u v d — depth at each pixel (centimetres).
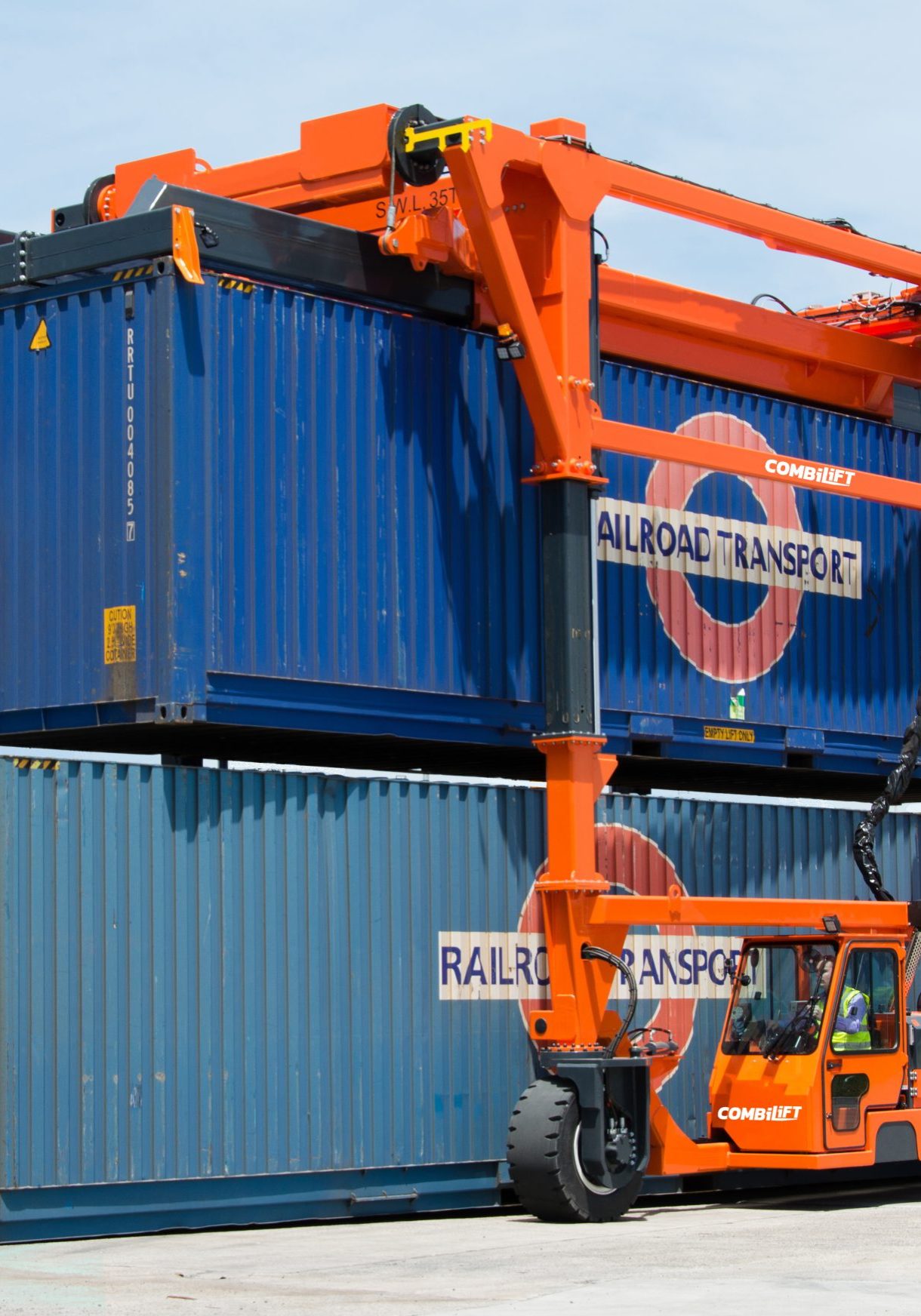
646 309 1753
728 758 1831
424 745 1644
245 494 1423
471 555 1583
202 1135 1362
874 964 1529
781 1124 1468
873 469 2025
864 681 1975
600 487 1583
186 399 1392
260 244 1457
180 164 1700
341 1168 1436
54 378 1459
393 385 1540
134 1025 1335
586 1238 1317
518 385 1638
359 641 1488
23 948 1287
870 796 2309
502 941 1569
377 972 1479
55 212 1762
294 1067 1420
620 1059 1445
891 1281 1080
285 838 1434
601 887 1494
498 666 1591
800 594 1912
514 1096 1560
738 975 1545
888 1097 1518
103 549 1417
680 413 1811
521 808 1599
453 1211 1561
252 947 1405
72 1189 1301
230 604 1405
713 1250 1233
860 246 1833
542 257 1559
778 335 1892
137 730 1498
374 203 1616
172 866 1369
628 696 1723
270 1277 1114
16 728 1471
